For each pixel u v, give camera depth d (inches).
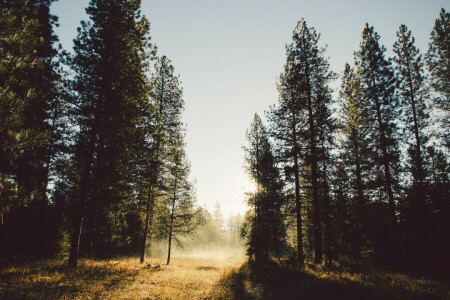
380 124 773.9
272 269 590.2
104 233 844.6
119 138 570.6
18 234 542.0
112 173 566.3
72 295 302.5
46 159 540.1
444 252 512.1
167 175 885.2
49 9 535.8
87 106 540.4
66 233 674.8
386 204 735.1
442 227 545.3
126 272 493.4
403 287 338.3
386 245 604.1
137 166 671.1
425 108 751.7
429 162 755.4
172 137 938.1
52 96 512.7
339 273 457.1
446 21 668.7
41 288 306.3
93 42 547.8
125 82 554.6
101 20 564.1
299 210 680.4
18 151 220.5
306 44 731.4
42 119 513.7
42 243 605.0
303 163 687.7
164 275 535.5
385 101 773.3
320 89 685.9
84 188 517.0
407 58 803.4
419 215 599.5
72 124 552.4
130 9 597.9
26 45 247.6
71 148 526.9
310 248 1200.2
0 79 220.5
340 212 780.6
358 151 808.9
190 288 438.6
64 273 397.7
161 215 934.4
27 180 478.6
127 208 679.7
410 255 542.9
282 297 346.9
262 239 1057.5
